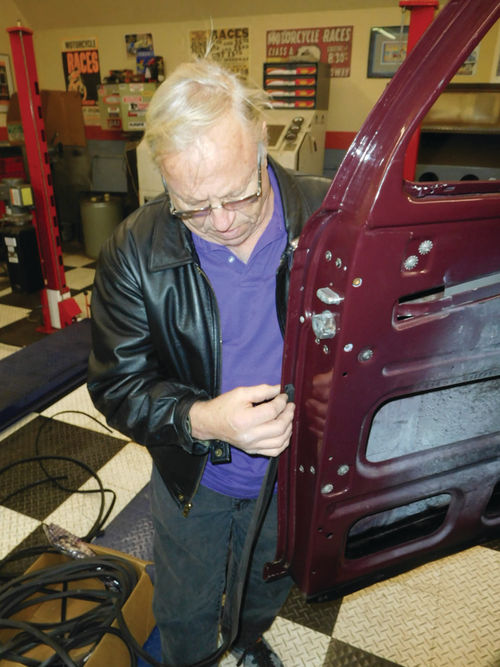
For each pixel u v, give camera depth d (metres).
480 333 0.78
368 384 0.73
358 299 0.65
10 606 1.36
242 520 1.20
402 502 0.89
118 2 4.45
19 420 2.54
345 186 0.64
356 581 0.94
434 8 2.19
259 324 1.02
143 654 1.28
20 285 3.35
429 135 2.38
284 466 0.84
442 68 0.57
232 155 0.78
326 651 1.53
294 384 0.80
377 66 3.95
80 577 1.45
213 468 1.12
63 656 1.21
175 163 0.78
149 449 1.14
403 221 0.61
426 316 0.72
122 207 5.07
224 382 1.07
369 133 0.61
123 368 1.02
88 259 5.06
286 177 1.04
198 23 4.40
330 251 0.66
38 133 2.98
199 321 1.02
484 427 0.92
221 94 0.77
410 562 0.97
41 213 3.17
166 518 1.16
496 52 3.50
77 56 5.05
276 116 3.68
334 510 0.83
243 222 0.87
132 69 4.86
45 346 3.04
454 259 0.68
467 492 0.95
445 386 0.81
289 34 4.14
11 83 5.17
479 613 1.63
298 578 0.92
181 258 0.98
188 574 1.18
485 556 1.84
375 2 3.76
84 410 2.63
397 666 1.48
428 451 0.89
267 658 1.47
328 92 3.88
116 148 5.12
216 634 1.29
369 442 0.82
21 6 4.92
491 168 2.30
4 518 1.97
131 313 1.03
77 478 2.18
